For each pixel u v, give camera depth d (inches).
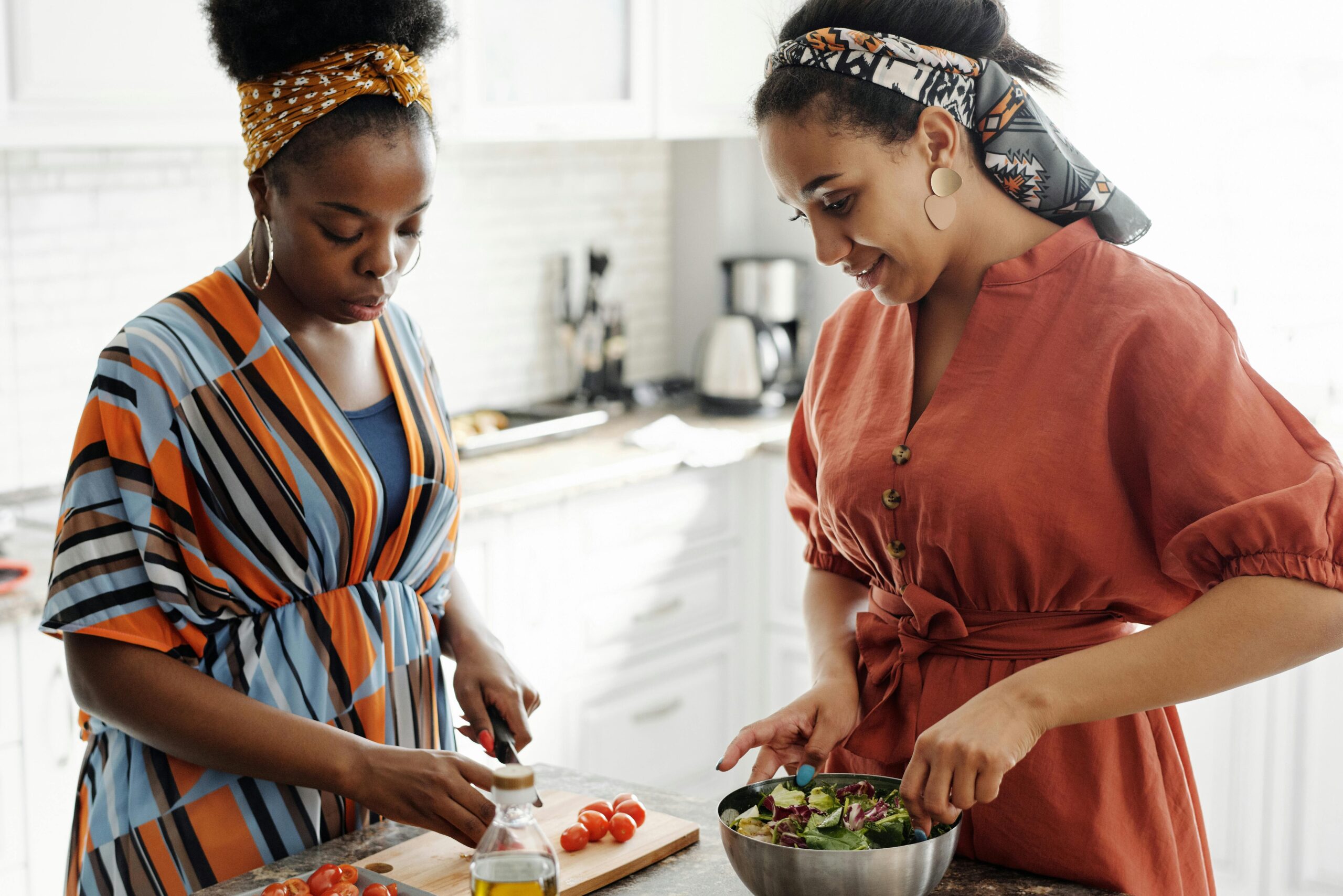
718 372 140.9
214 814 50.3
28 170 100.3
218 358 52.2
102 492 49.5
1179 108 121.9
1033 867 47.7
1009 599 48.6
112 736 52.2
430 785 45.7
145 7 92.4
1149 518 47.1
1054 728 44.8
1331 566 42.1
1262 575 42.5
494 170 133.5
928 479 48.2
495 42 114.4
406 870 46.4
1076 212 48.4
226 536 51.6
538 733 116.3
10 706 82.3
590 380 143.3
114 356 50.7
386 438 56.3
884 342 53.1
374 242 50.8
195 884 50.0
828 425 54.2
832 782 45.9
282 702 52.0
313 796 51.4
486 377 136.5
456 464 60.1
